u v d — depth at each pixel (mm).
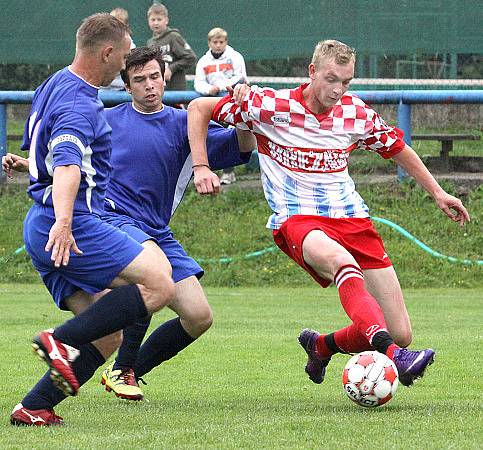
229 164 13898
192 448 9250
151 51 13555
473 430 10180
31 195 10805
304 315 21922
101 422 10891
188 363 16047
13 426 10602
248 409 11891
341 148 12805
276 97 12695
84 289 10844
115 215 13086
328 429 10242
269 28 34094
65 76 10734
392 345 11812
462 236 28922
